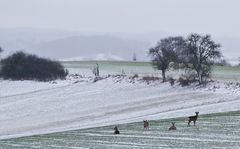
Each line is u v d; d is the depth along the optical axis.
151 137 50.66
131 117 80.94
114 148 43.00
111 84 124.19
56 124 80.44
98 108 95.31
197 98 98.56
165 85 115.88
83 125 76.06
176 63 124.88
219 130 52.91
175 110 84.69
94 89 119.94
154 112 84.94
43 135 61.66
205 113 74.38
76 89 121.44
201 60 116.69
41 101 106.94
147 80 122.62
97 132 59.44
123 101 101.94
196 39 119.06
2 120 89.44
